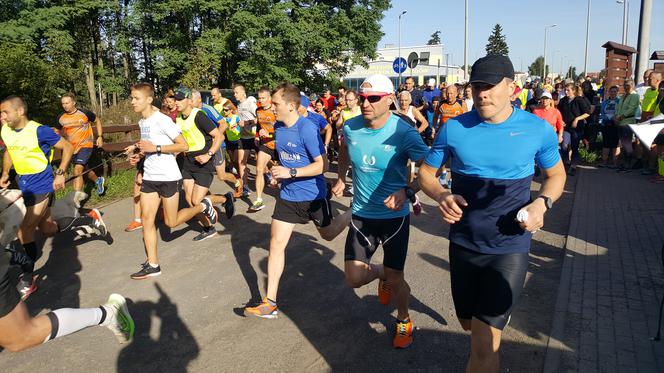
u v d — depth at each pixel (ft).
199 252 19.07
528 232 8.50
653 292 14.48
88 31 94.73
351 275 11.52
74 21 90.63
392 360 11.36
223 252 19.06
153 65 95.40
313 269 17.07
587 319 12.87
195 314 13.89
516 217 8.04
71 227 18.78
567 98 33.83
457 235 8.84
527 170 8.34
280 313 13.84
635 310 13.34
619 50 51.98
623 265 16.71
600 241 19.35
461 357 11.42
